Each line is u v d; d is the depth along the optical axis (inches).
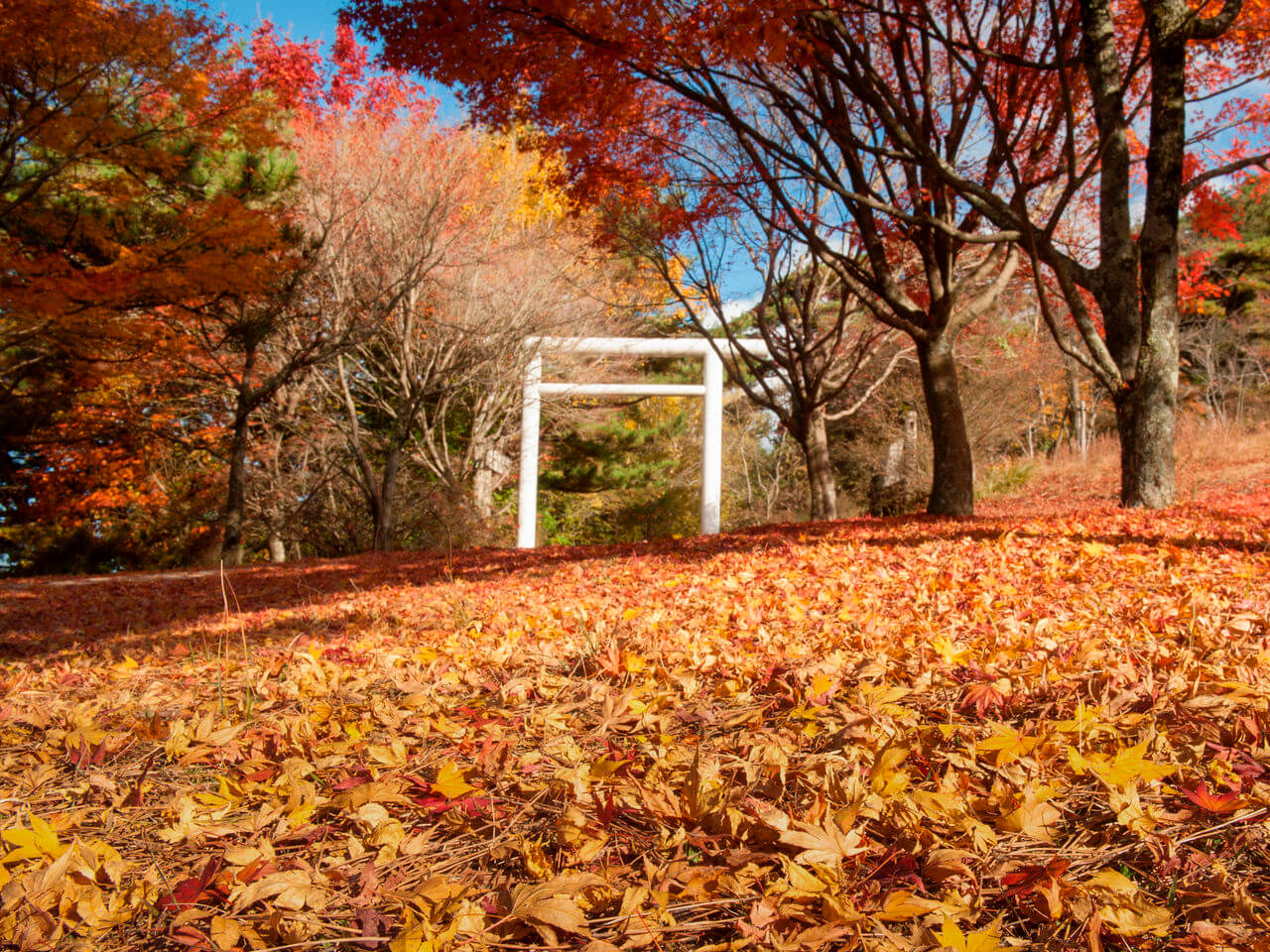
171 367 544.4
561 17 225.5
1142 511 300.5
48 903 53.3
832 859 51.8
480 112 276.1
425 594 246.2
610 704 90.0
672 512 950.4
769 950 45.0
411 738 89.7
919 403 746.2
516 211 746.2
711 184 384.5
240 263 390.0
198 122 392.5
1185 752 67.2
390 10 234.5
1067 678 88.7
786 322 486.6
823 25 287.1
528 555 364.8
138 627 225.8
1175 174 301.0
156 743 92.9
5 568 645.3
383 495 621.9
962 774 64.3
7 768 86.7
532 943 48.1
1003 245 404.5
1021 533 254.7
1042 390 869.8
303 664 127.1
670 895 51.6
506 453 865.5
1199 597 131.3
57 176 378.9
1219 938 43.2
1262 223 831.7
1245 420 788.6
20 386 548.1
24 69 327.0
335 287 572.7
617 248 485.7
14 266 345.7
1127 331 317.4
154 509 692.7
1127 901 46.4
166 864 61.7
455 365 646.5
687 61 262.5
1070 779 65.2
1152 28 295.4
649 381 920.3
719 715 89.1
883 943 43.9
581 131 314.7
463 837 63.6
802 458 1080.8
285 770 74.8
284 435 717.3
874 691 85.3
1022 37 323.3
